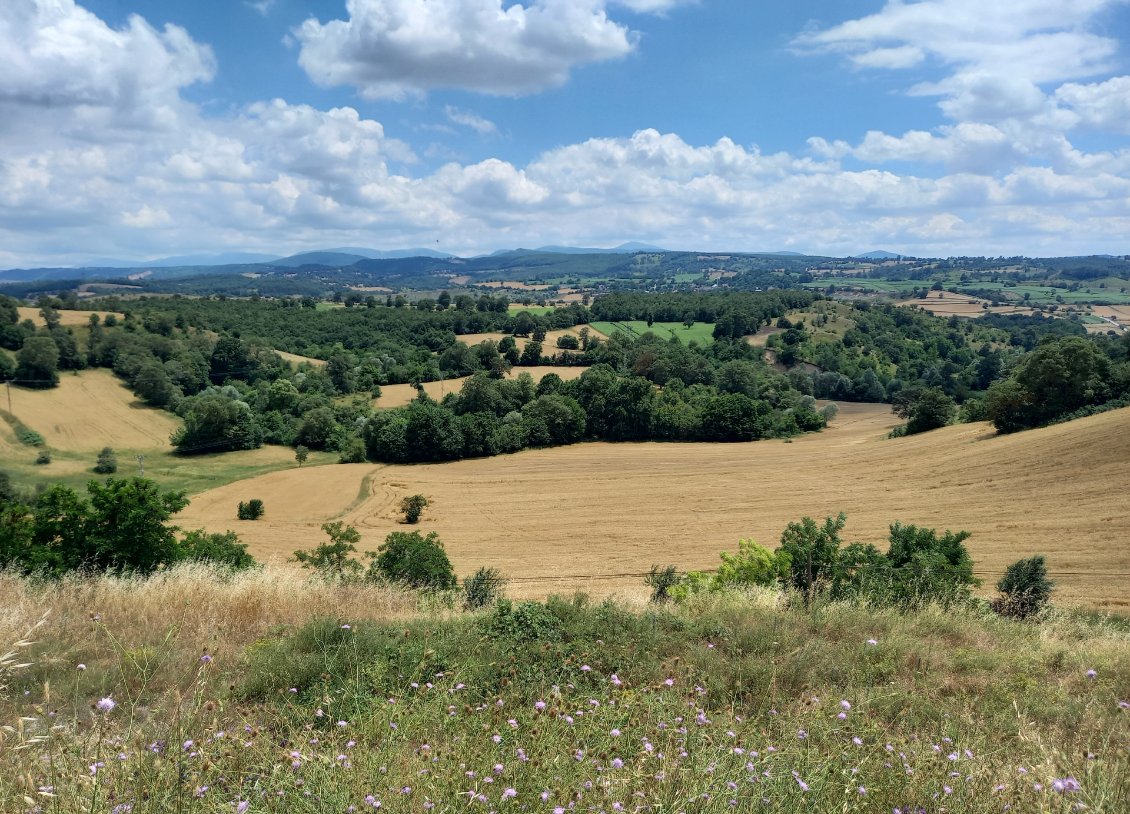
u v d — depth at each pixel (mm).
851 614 7480
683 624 6777
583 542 40531
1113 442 43344
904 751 3824
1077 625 8961
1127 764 3637
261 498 55062
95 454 69438
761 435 80812
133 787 2840
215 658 5578
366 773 3080
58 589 8367
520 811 2854
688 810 2910
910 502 42938
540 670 5277
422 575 15953
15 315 93812
